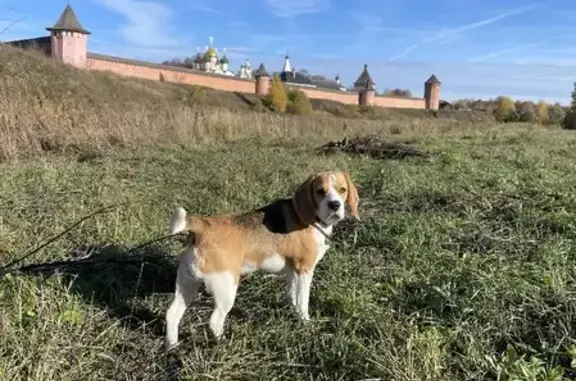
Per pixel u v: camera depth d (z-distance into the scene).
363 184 3.30
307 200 1.57
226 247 1.46
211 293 1.45
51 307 1.50
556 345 1.38
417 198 2.91
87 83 10.29
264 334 1.50
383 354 1.35
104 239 2.11
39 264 1.69
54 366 1.28
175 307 1.46
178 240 2.14
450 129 9.53
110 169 3.48
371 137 5.47
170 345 1.43
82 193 2.71
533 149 5.34
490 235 2.25
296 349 1.43
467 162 4.26
